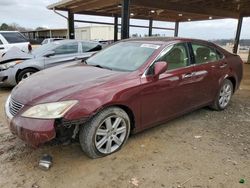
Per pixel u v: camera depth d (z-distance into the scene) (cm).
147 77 324
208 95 436
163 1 1052
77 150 314
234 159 304
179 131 381
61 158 296
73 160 292
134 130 328
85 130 278
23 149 315
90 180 257
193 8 1184
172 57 363
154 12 1527
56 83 294
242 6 1258
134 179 261
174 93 361
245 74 1038
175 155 310
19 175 263
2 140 339
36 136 250
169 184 254
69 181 255
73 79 303
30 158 295
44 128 250
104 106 278
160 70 320
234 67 488
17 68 628
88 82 292
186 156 308
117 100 288
